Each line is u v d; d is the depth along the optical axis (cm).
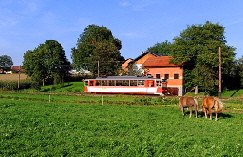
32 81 7169
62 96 4597
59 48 8444
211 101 2083
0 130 1631
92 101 3659
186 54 5188
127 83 4850
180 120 2064
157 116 2270
